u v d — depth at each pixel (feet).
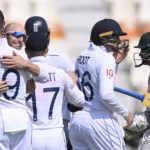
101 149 69.51
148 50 70.28
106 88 67.31
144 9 193.26
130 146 100.94
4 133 61.21
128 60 170.60
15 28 76.33
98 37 69.92
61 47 168.96
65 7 178.29
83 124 69.31
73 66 76.89
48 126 64.95
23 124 61.57
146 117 69.67
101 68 67.92
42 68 61.87
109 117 69.31
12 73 61.21
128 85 167.53
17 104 61.72
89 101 69.31
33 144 64.49
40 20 76.74
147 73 171.12
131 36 182.50
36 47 62.85
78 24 174.19
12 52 62.13
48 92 64.90
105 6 181.68
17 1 182.60
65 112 77.15
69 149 77.30
